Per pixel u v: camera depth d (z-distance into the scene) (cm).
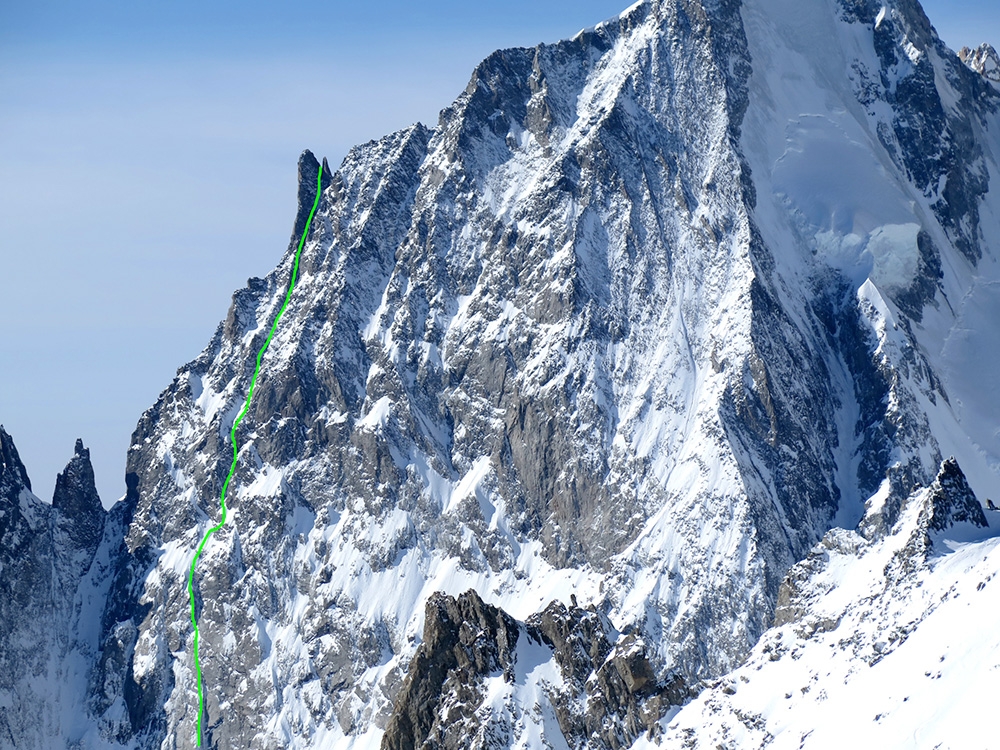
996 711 14825
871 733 15725
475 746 17550
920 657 16175
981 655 15625
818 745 16075
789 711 16875
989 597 16212
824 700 16675
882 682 16262
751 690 17475
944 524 17738
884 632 16888
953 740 14900
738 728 16988
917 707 15588
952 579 16938
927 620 16650
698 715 17400
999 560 16588
